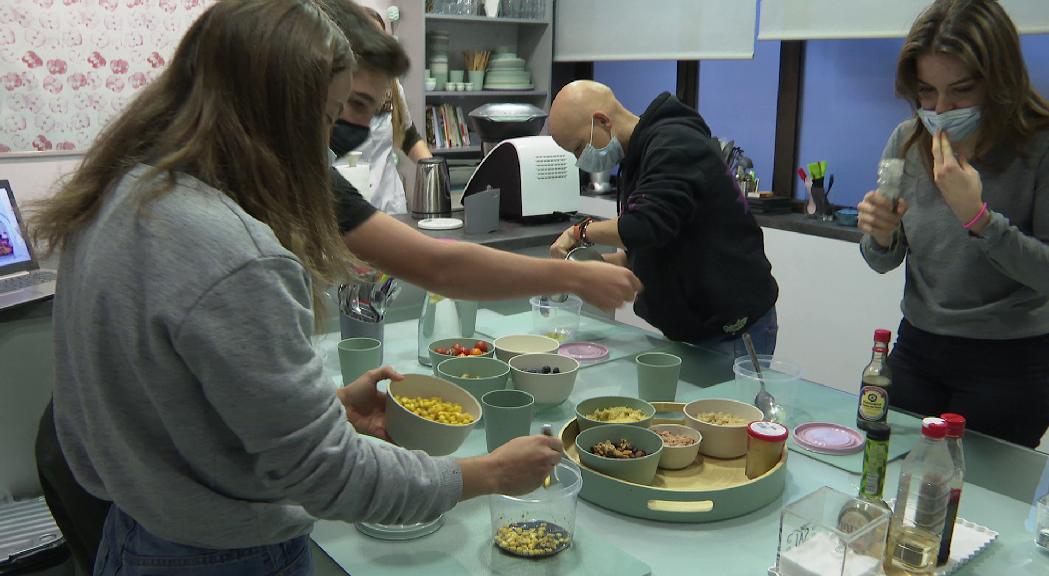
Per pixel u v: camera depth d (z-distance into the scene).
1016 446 1.39
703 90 4.31
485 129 3.98
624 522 1.18
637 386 1.69
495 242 3.04
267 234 0.81
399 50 1.30
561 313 2.01
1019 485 1.28
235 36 0.80
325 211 0.90
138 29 3.75
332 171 1.33
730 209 2.08
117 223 0.79
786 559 1.01
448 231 3.22
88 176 0.86
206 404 0.82
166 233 0.77
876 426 1.20
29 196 3.61
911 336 2.01
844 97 3.62
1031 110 1.68
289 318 0.80
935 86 1.67
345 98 0.94
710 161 2.05
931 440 1.05
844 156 3.68
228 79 0.81
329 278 0.93
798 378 1.61
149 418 0.83
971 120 1.66
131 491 0.87
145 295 0.77
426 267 1.38
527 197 3.31
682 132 2.06
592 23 4.55
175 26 3.86
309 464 0.81
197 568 0.92
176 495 0.85
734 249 2.09
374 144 3.91
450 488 0.94
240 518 0.89
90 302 0.79
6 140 3.50
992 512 1.20
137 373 0.79
